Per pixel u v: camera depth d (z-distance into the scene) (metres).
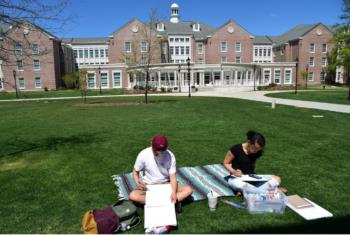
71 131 11.30
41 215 4.39
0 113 18.98
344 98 25.11
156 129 11.33
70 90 46.72
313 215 4.14
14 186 5.56
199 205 4.61
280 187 5.15
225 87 44.84
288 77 55.00
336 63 36.31
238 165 5.03
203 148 8.20
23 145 9.01
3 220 4.24
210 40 57.53
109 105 22.70
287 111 16.33
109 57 54.97
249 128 11.15
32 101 30.78
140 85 46.31
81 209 4.58
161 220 3.84
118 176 5.91
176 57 57.19
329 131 10.27
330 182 5.46
